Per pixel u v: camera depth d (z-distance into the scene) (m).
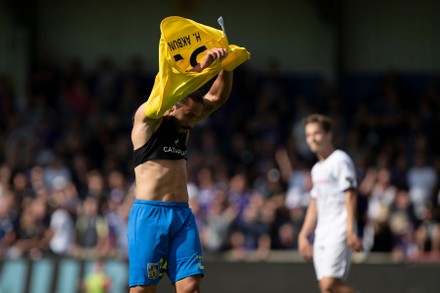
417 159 49.41
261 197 42.97
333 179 26.97
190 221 20.98
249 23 63.25
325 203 27.03
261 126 54.19
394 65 62.75
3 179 47.62
